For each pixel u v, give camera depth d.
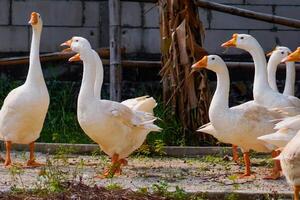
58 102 16.14
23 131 11.07
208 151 12.84
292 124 9.25
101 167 11.12
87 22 17.08
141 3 16.98
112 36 15.09
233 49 17.09
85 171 10.69
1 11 16.88
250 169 10.85
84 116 10.32
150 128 10.48
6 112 11.04
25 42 16.97
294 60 11.00
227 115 10.44
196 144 13.82
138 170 10.95
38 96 11.02
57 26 17.00
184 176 10.36
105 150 10.60
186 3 13.96
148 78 16.84
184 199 8.60
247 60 17.11
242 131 10.30
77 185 8.76
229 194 8.79
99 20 17.09
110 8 15.12
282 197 8.85
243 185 9.66
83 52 10.47
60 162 11.66
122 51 16.66
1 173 10.42
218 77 10.70
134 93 16.77
